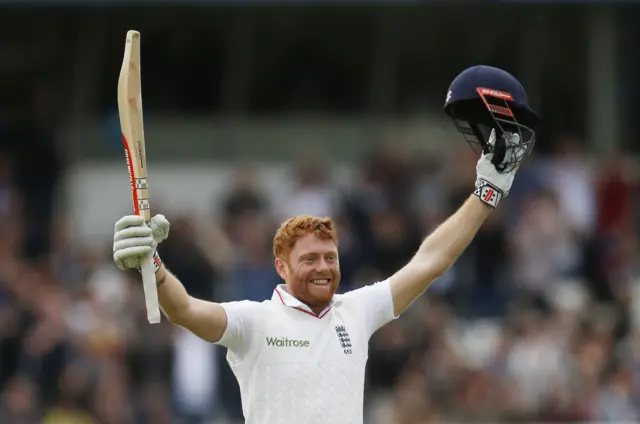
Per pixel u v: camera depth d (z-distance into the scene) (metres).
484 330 47.41
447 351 43.25
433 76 61.09
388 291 19.77
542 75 60.59
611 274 51.28
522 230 51.31
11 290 45.28
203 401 42.53
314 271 18.72
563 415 41.84
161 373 42.94
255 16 61.03
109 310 45.06
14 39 60.84
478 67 20.50
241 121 61.41
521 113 20.66
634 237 54.78
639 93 60.31
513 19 60.28
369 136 60.66
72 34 60.97
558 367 43.06
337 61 61.50
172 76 61.62
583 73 60.38
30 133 59.97
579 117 60.34
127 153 18.45
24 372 42.91
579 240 51.84
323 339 18.77
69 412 41.47
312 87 61.62
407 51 61.12
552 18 60.03
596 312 47.44
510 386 42.44
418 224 51.09
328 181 55.91
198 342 42.91
